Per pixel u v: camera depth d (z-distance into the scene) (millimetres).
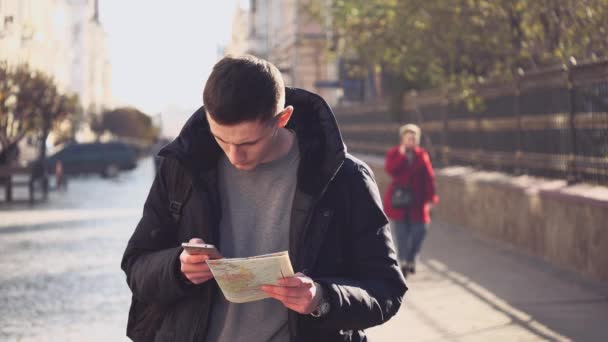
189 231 2914
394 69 18781
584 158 11398
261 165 2908
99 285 10766
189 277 2719
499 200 13539
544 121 12766
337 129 2855
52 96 29672
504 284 9930
